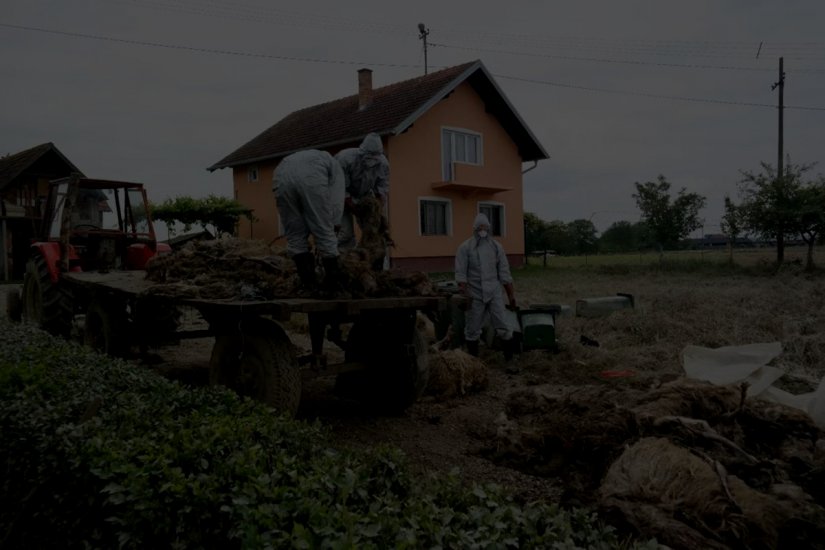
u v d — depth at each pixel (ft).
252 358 17.89
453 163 74.59
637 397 16.02
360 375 21.62
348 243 22.50
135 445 10.06
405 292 19.20
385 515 7.87
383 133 67.56
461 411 21.11
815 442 14.89
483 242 27.94
